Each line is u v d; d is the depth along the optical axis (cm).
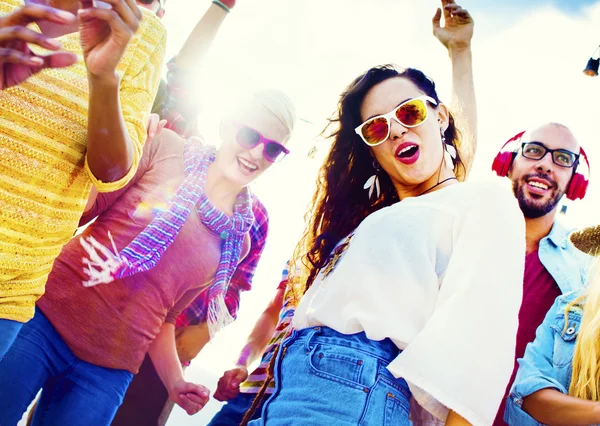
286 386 150
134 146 138
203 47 288
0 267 125
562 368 199
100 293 205
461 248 145
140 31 149
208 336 269
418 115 182
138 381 259
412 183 186
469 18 282
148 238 216
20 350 186
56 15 91
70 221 139
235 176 238
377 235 156
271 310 264
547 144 270
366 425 134
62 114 128
